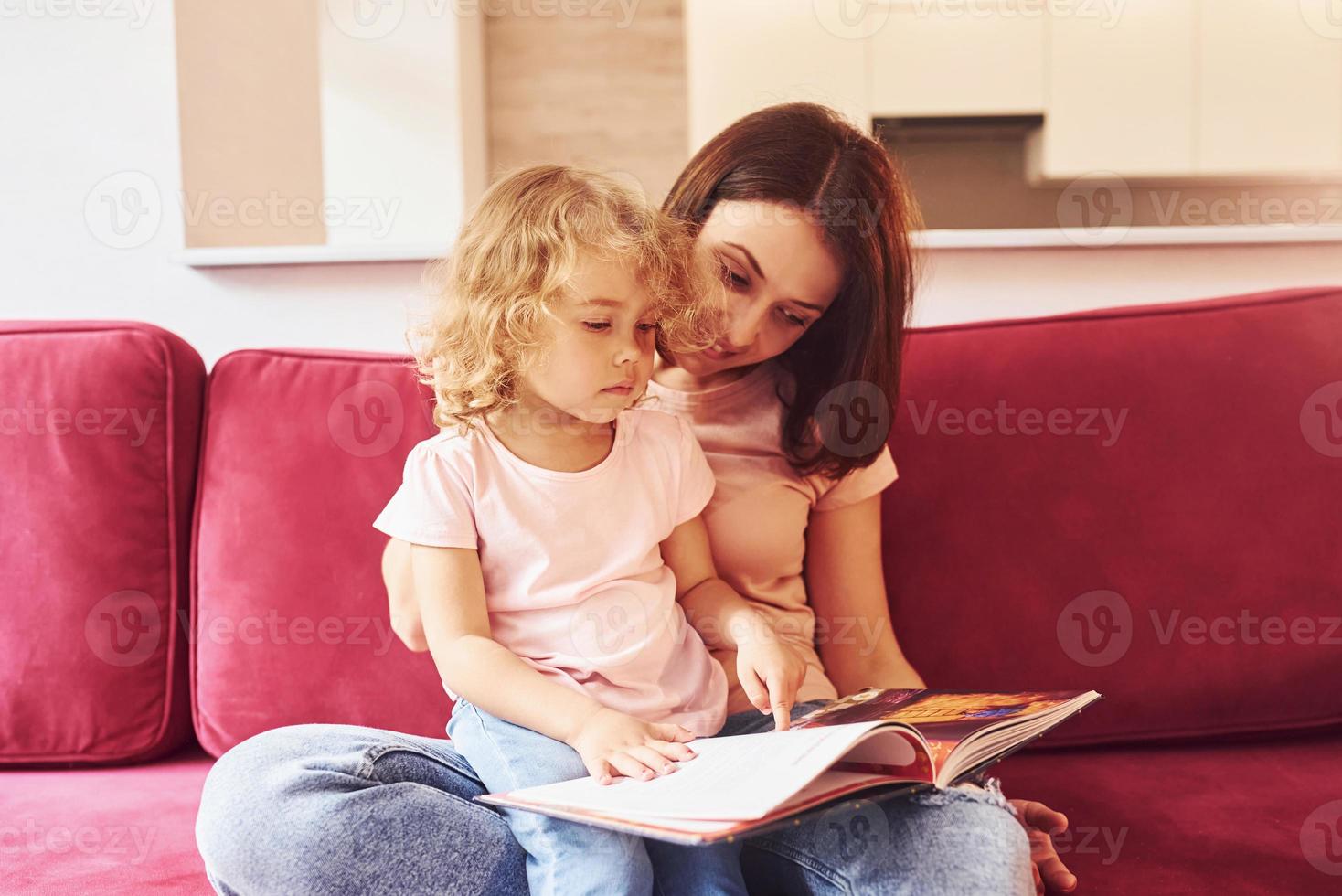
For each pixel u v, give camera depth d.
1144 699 1.03
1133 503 1.05
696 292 0.92
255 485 1.08
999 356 1.09
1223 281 1.31
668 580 0.92
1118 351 1.08
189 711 1.11
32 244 1.39
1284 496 1.04
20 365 1.08
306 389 1.11
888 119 2.92
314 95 1.88
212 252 1.34
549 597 0.86
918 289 1.22
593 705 0.76
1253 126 2.93
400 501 0.86
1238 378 1.06
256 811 0.69
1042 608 1.05
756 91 2.89
